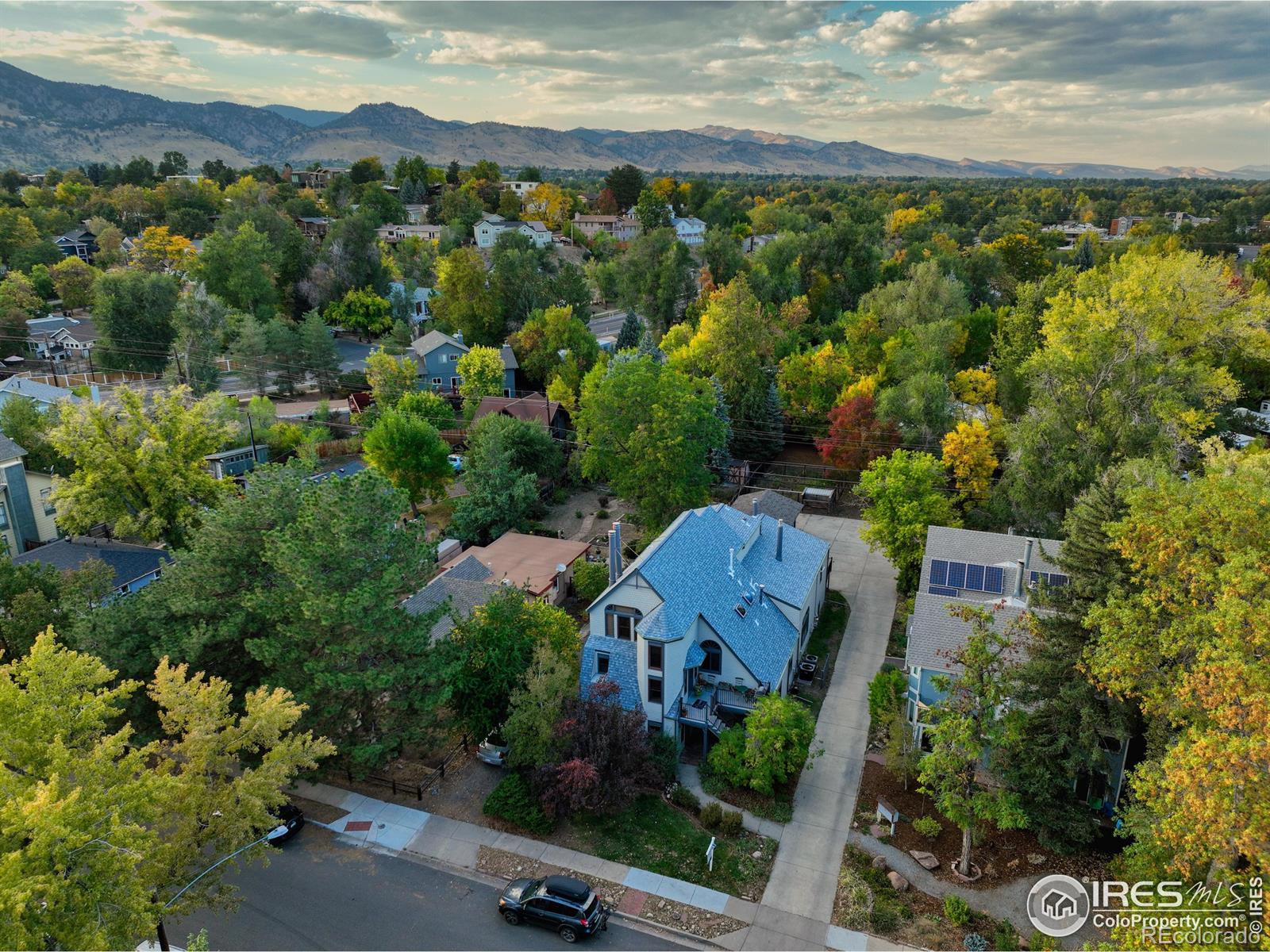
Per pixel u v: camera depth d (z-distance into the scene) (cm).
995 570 3966
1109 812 3091
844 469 6525
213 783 2539
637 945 2588
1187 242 13225
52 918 1795
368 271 11950
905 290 8869
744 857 2956
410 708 3250
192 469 5003
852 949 2561
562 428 7381
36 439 6359
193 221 15300
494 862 2945
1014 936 2569
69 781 2106
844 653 4412
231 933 2600
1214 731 2086
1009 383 6762
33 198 16488
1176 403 4641
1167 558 2589
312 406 8800
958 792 2850
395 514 3284
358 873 2886
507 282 10650
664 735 3441
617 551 4275
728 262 10738
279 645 3134
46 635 2325
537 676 3184
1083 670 2820
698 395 6469
